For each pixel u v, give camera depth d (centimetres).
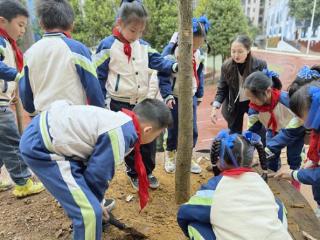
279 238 167
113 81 263
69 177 164
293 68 1070
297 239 227
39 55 209
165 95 284
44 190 294
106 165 162
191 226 190
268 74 298
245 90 290
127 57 259
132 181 288
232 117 354
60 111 176
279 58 1199
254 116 321
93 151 167
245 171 181
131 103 269
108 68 264
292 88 265
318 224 244
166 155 331
